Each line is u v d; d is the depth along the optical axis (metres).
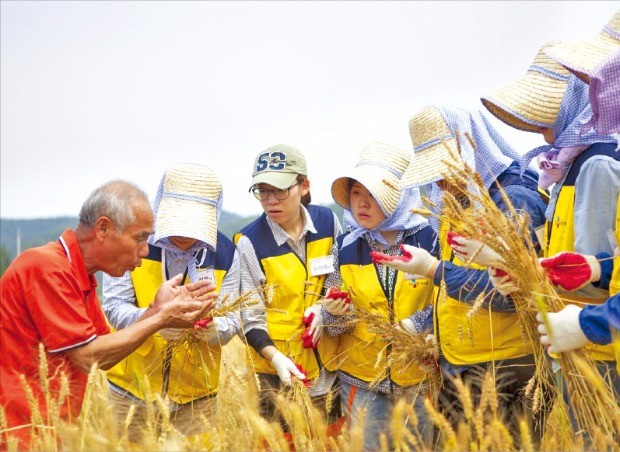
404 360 4.91
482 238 3.95
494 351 4.57
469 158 4.74
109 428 3.54
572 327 3.76
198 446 3.66
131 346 4.18
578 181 4.14
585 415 3.84
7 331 3.99
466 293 4.48
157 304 4.50
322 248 5.58
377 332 4.93
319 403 5.51
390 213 5.20
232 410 3.92
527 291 3.97
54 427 3.54
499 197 4.65
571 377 3.89
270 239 5.52
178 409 4.93
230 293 5.14
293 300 5.46
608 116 3.94
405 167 5.40
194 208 4.91
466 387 3.47
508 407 4.50
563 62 4.07
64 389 3.62
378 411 5.23
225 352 5.95
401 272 5.27
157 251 5.03
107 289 5.02
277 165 5.36
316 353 5.50
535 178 4.92
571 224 4.27
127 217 4.15
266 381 5.36
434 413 3.41
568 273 4.00
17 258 4.07
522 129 4.60
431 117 4.89
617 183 4.02
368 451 5.02
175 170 5.01
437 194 5.03
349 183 5.49
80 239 4.21
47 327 3.97
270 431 3.51
